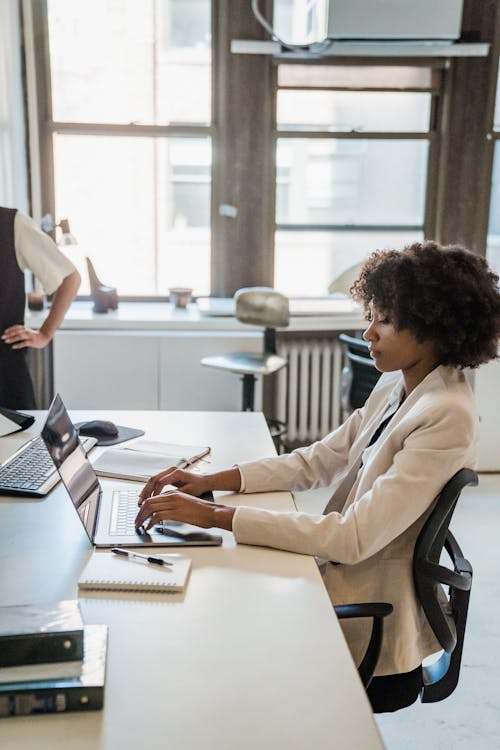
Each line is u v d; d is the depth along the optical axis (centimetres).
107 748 95
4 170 399
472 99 446
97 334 414
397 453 152
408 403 158
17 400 297
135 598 132
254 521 153
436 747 219
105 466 197
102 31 437
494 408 432
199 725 99
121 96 446
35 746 95
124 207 461
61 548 151
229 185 454
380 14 411
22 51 423
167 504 156
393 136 457
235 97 442
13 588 134
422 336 153
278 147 456
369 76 446
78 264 466
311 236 471
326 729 99
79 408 422
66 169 453
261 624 124
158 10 436
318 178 463
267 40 435
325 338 465
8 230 295
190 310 447
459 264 151
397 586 155
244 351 422
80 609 123
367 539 147
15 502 175
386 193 470
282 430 437
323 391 457
